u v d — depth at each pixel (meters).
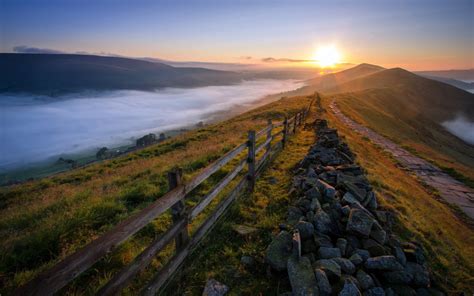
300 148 10.55
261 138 13.11
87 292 3.09
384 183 7.79
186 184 3.16
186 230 3.29
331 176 5.70
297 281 2.79
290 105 35.03
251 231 4.20
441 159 16.75
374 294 2.70
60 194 8.04
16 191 10.11
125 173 9.90
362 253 3.30
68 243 4.13
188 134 20.78
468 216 8.41
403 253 3.52
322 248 3.30
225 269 3.38
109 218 5.12
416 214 6.32
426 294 3.00
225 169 7.88
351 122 26.66
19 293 1.38
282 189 6.07
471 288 3.70
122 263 3.57
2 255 3.74
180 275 3.24
